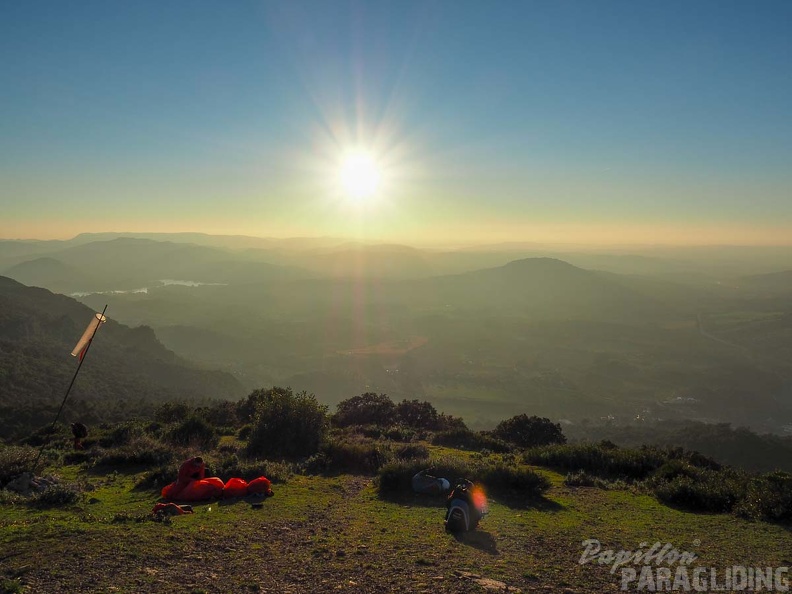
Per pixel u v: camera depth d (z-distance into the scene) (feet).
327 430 50.44
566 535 24.45
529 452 48.01
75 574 17.19
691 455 51.39
